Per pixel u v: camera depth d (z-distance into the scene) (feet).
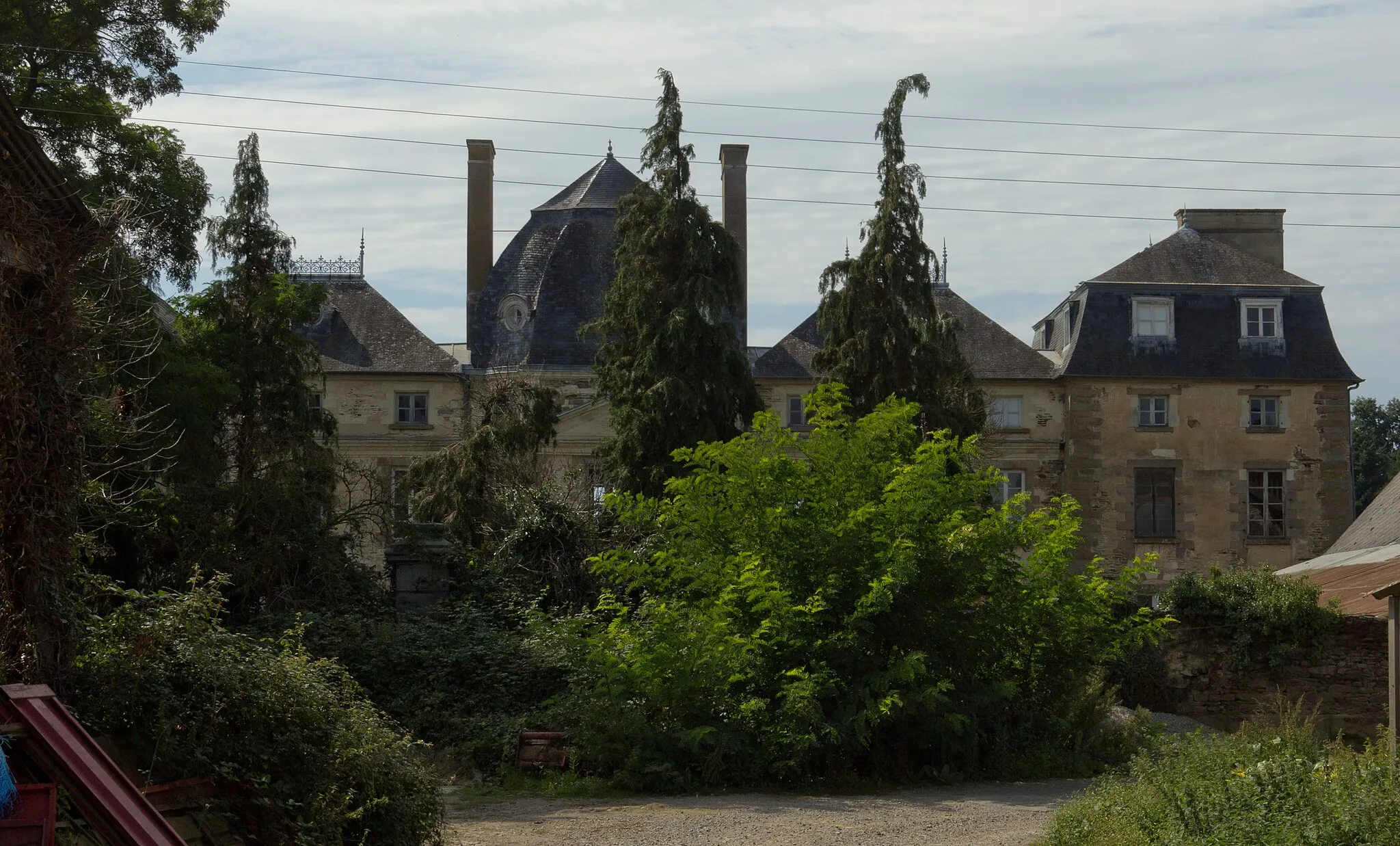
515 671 57.77
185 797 27.96
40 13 69.87
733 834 39.22
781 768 49.65
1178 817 31.89
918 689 51.90
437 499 76.74
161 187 71.56
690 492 56.29
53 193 32.55
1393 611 42.27
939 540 53.67
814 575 53.93
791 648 52.39
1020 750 55.98
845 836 38.68
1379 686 73.15
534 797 47.34
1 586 29.40
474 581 69.51
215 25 74.59
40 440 30.58
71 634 30.07
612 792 48.34
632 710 50.26
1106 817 33.94
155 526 63.57
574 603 68.80
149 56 72.90
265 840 28.89
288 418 77.77
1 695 24.64
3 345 30.07
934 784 52.06
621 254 82.43
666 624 51.39
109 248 33.78
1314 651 73.97
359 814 29.58
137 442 55.01
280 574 67.77
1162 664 77.05
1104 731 59.16
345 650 59.16
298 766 30.25
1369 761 32.07
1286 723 44.98
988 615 55.06
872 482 55.88
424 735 55.47
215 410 71.10
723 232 81.66
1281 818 29.45
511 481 77.51
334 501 77.10
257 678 30.83
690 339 78.48
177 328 78.64
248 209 81.20
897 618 53.16
